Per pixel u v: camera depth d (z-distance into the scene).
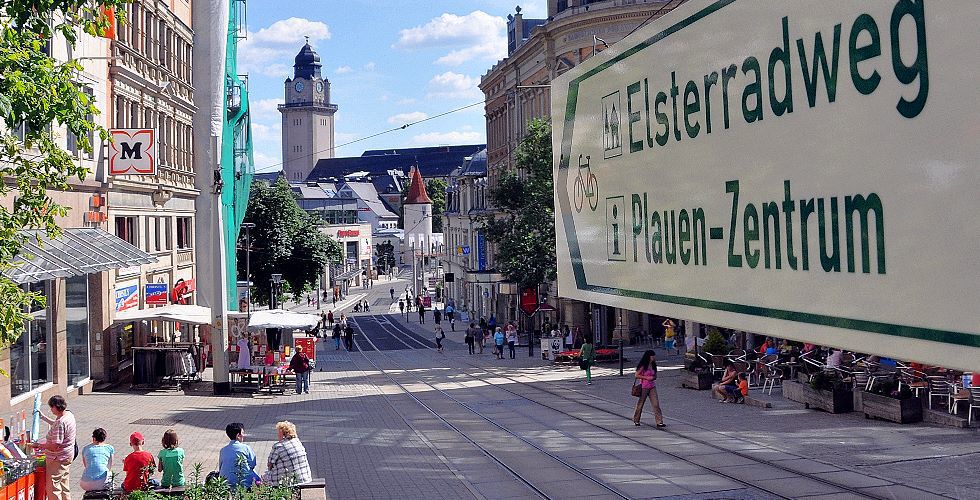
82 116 10.42
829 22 2.95
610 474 14.97
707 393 26.70
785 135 3.21
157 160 34.03
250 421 23.64
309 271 69.88
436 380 35.62
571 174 5.32
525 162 42.75
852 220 2.88
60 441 12.50
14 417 15.28
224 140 44.34
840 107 2.91
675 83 4.00
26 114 9.89
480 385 32.62
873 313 2.79
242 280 67.56
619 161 4.60
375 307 111.00
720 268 3.67
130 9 32.50
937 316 2.54
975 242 2.41
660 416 20.16
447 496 13.89
